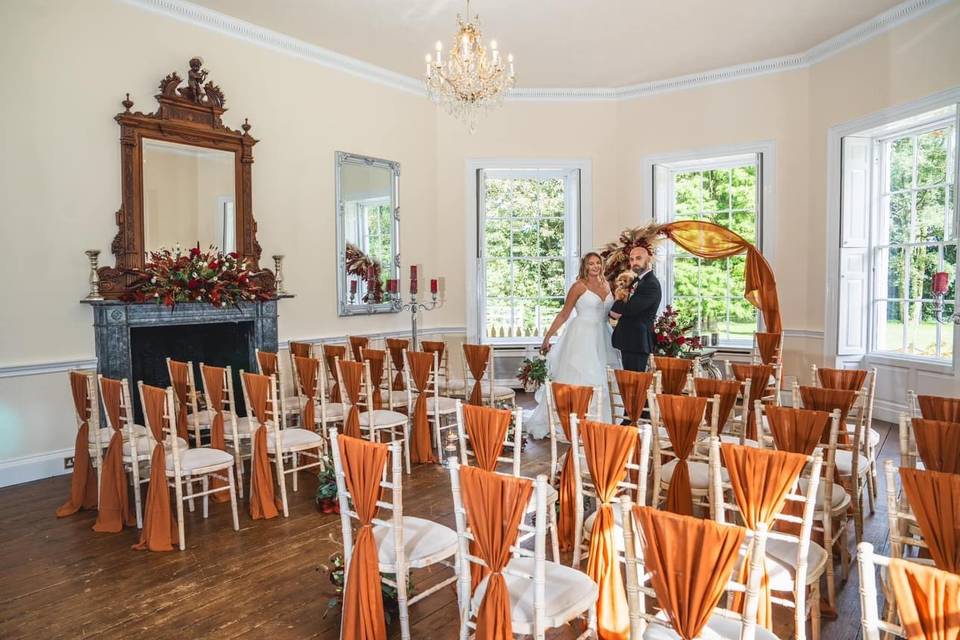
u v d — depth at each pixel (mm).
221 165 5824
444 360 6203
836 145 6785
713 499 2506
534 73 7598
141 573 3285
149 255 5340
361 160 7172
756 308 7422
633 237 6062
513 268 8438
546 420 5758
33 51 4758
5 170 4648
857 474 3246
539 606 2035
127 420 3797
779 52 7070
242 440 5449
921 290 6332
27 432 4793
